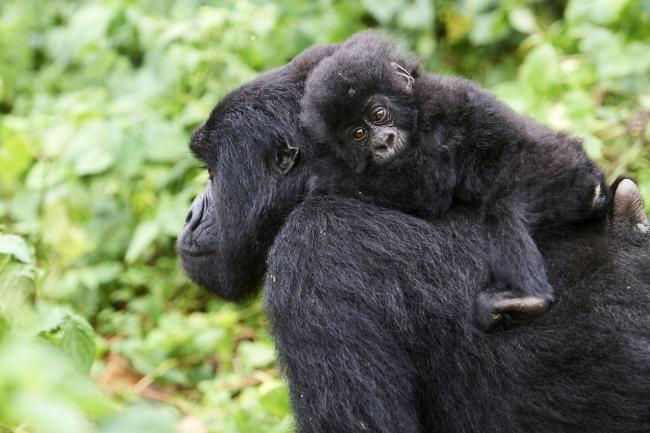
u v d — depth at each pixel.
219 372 14.45
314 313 8.55
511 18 16.61
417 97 9.62
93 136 15.55
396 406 8.45
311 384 8.52
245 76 16.03
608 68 14.56
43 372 4.24
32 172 15.97
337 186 9.43
